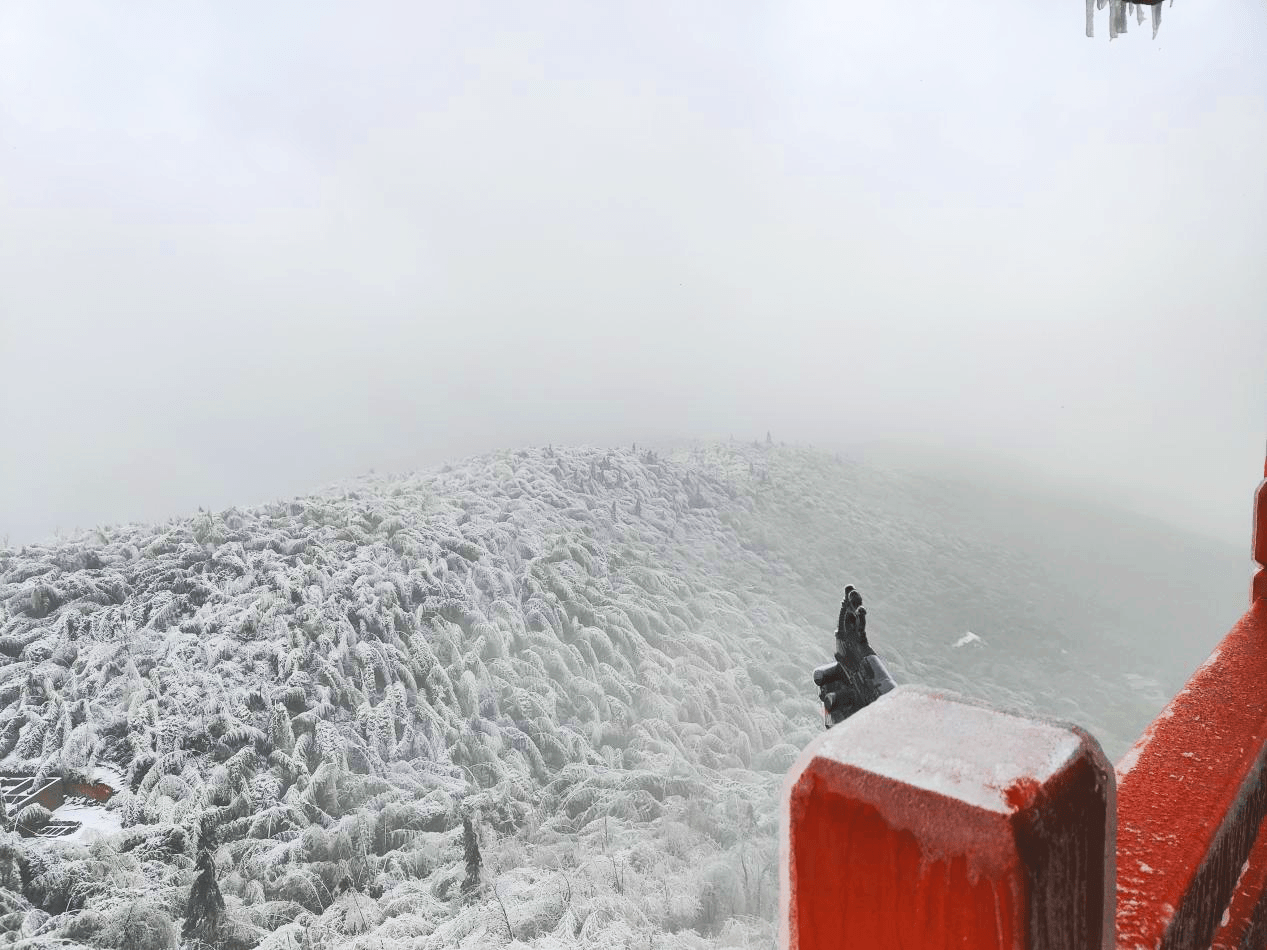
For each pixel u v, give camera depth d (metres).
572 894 36.78
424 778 47.19
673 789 48.28
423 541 66.19
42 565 56.19
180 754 43.47
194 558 59.31
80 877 35.09
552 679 58.44
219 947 33.03
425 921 35.62
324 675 50.72
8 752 43.53
